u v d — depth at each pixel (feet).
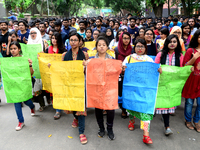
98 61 8.91
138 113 9.50
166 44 9.98
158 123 11.76
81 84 9.31
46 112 13.51
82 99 9.39
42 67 11.63
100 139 9.99
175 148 9.20
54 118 12.35
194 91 10.37
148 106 9.08
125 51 11.77
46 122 11.98
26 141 9.91
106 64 8.87
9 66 10.55
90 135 10.39
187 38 15.69
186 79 9.68
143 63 9.12
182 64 10.30
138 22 29.12
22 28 18.12
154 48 13.46
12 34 16.11
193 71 10.23
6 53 17.17
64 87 9.52
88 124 11.66
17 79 10.60
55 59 12.22
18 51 11.06
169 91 9.50
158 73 9.02
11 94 10.64
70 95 9.50
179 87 9.66
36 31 15.01
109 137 9.89
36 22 24.94
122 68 9.39
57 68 9.42
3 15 66.03
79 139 10.01
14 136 10.41
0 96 16.92
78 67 9.13
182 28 15.49
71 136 10.32
